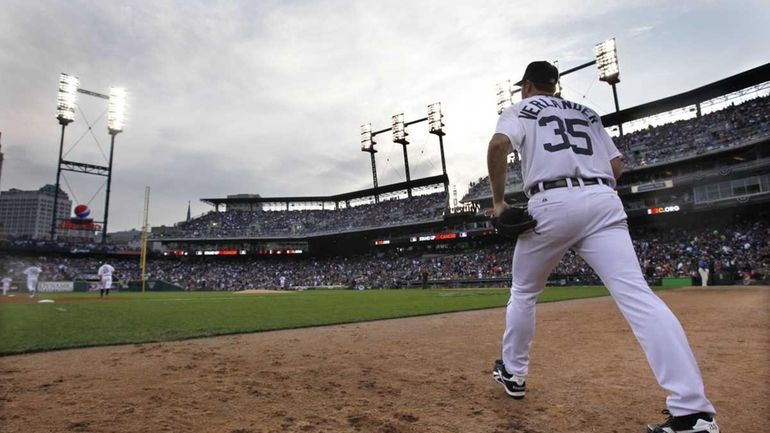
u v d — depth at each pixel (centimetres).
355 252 6588
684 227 4119
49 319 989
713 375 373
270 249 6594
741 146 3653
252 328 798
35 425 256
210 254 6525
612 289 250
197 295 2981
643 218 4256
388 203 6562
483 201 5347
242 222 6850
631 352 493
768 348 503
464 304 1491
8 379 378
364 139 6762
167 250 6544
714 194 3741
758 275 2717
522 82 325
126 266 6041
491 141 278
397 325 855
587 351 503
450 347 558
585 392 326
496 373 325
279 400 310
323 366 434
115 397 318
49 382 367
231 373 402
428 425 256
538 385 348
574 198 257
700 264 2742
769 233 3459
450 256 5375
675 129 4466
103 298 2289
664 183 3972
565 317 931
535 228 272
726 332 645
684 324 757
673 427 218
